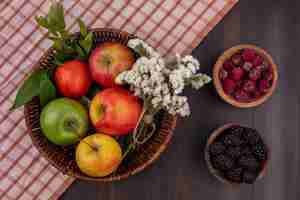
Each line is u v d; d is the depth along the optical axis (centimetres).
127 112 83
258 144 93
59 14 83
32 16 103
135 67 80
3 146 101
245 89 94
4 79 102
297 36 103
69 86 87
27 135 102
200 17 102
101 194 101
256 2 103
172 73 79
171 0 103
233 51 95
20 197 101
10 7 102
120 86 88
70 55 91
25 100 87
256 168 93
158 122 93
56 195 101
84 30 86
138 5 103
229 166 92
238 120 102
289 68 103
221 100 102
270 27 103
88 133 92
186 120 102
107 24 103
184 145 102
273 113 103
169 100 79
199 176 102
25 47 103
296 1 103
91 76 89
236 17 103
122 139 94
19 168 101
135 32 103
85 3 103
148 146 93
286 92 103
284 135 103
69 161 92
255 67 94
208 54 102
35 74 88
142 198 101
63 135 85
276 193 102
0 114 101
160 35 103
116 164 87
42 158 101
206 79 84
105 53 84
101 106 83
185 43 102
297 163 103
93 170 86
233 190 102
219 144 93
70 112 85
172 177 102
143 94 81
